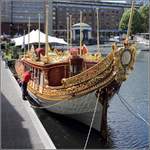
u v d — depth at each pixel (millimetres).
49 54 30797
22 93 27688
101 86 22469
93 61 26188
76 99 24203
